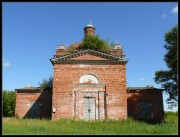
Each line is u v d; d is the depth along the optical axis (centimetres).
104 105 3519
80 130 2692
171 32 3853
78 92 3550
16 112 4112
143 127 2980
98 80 3578
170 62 3788
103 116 3481
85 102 3538
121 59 3600
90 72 3597
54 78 3572
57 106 3494
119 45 3744
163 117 3944
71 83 3566
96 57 3631
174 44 3797
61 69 3600
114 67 3609
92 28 4409
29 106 4144
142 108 4000
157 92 4038
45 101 4156
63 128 2755
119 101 3516
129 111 3984
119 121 3297
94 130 2753
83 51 3625
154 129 2838
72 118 3453
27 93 4194
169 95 3981
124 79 3578
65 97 3525
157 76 4081
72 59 3616
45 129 2598
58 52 3688
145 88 4216
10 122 2905
